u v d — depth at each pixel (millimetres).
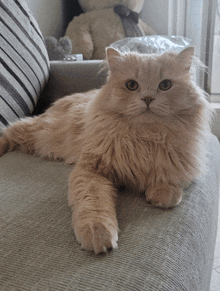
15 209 838
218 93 2867
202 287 737
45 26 2455
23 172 1094
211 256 919
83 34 2500
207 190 964
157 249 658
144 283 569
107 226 680
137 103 842
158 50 2135
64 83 1763
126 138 904
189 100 900
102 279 579
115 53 922
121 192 945
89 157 961
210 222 878
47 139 1265
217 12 2701
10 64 1453
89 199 770
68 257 648
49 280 586
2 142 1358
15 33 1513
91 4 2666
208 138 1066
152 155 902
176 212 800
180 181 925
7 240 708
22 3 1602
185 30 2904
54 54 2094
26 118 1416
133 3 2625
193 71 987
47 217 799
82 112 1153
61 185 979
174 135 907
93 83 1698
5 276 606
